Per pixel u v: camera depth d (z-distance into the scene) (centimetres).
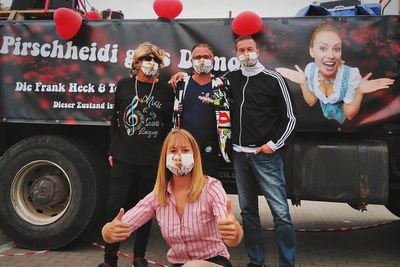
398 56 378
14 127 480
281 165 358
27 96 436
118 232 231
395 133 401
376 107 382
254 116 352
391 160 401
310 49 391
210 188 247
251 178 365
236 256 436
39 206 448
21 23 438
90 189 427
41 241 431
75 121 430
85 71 429
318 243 496
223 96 357
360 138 397
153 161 360
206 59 350
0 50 441
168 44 416
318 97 390
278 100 353
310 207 732
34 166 445
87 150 439
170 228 246
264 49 398
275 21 397
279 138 344
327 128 390
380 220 629
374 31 382
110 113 425
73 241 431
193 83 361
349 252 459
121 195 362
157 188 251
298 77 393
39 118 435
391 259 434
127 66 423
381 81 381
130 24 424
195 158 249
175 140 247
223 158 379
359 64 384
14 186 443
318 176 388
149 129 360
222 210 233
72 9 460
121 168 360
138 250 374
